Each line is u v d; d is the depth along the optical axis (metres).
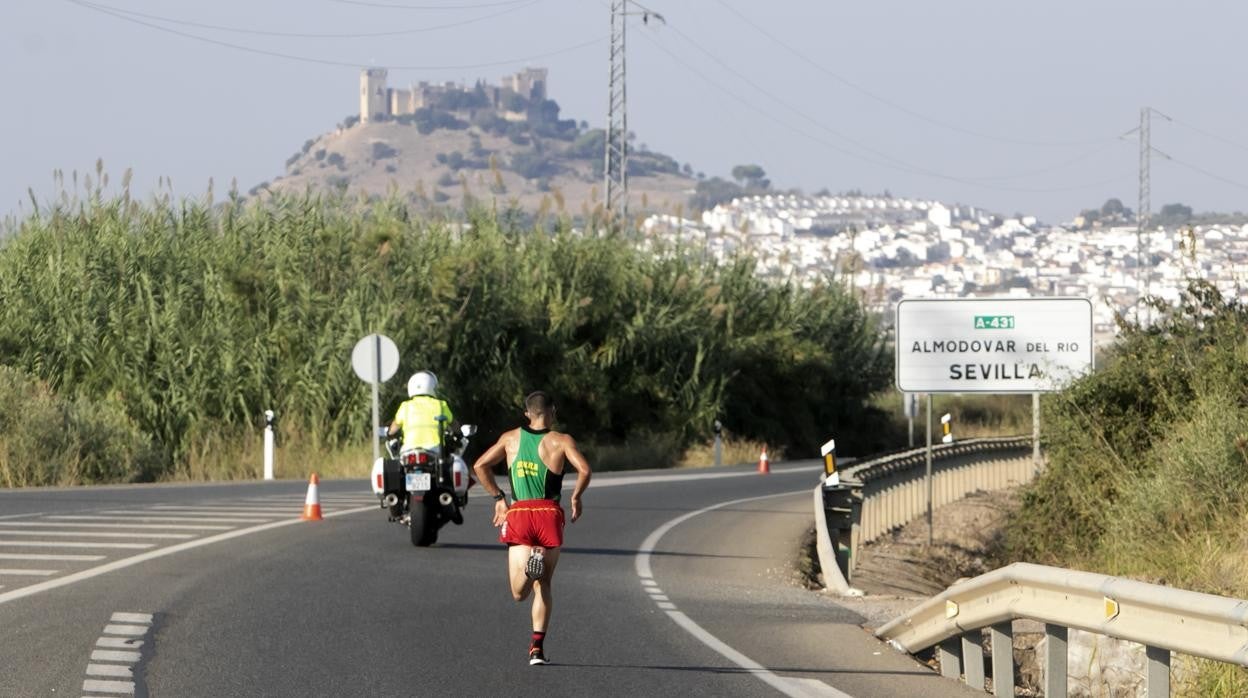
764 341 106.31
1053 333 47.56
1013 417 131.00
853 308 119.81
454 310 80.56
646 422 95.50
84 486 56.44
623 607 28.34
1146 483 36.81
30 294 71.88
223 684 19.73
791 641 24.84
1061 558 42.38
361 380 72.31
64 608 25.41
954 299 47.94
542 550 21.86
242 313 73.62
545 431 22.48
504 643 23.62
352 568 32.34
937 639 22.80
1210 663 19.94
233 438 70.00
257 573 30.78
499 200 92.62
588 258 92.94
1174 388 42.31
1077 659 22.91
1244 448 34.16
